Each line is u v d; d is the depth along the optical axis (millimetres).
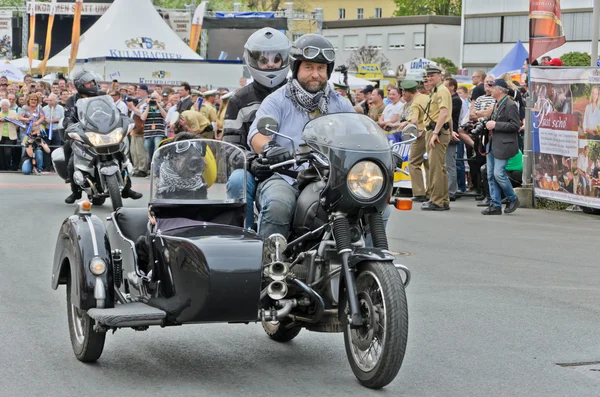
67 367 5801
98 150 12703
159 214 5930
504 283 8688
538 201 15062
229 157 6023
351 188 5254
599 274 9227
